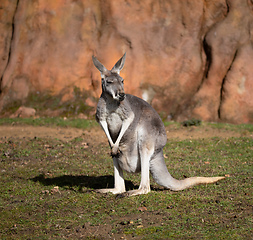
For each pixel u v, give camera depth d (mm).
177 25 57375
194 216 17203
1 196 21938
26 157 33562
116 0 58125
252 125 48312
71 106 54875
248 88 52062
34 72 56906
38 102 55594
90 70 56812
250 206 18203
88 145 39281
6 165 30672
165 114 53812
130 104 20531
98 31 57969
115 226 16641
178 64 56250
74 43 57469
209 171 27734
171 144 39094
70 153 35406
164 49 56844
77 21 58188
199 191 21406
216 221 16422
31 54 57375
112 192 21609
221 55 54000
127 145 20828
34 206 20109
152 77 56375
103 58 56906
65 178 26406
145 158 20734
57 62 56844
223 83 52781
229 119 51312
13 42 58438
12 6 61094
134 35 57250
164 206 18828
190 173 27203
